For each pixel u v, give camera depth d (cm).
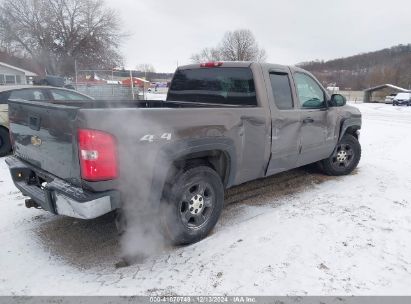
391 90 5962
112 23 4284
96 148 265
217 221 379
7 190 514
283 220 397
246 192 496
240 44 5316
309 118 467
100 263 317
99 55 4256
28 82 3844
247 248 336
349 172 592
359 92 6744
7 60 4406
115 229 381
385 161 702
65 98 809
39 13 4075
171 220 326
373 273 295
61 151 294
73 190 283
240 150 376
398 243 344
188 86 484
